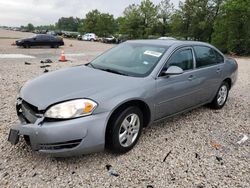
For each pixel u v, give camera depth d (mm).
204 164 3482
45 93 3305
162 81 3949
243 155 3781
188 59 4586
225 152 3842
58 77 3818
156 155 3641
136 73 3926
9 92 6348
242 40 32031
